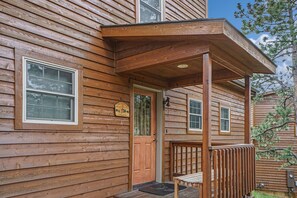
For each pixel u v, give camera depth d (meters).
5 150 3.09
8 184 3.10
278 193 11.99
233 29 3.58
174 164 6.20
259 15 8.03
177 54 3.96
